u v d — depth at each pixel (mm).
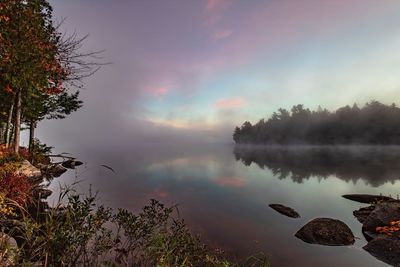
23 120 28703
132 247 5496
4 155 17328
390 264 9367
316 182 30312
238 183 29031
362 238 12117
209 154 105062
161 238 5012
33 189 12109
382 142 135500
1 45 7746
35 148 31312
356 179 32469
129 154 95375
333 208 18328
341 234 11695
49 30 7355
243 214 15945
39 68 8031
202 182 29109
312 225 12242
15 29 7656
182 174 35969
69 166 34656
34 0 8102
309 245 11070
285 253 10180
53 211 4234
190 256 5082
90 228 4359
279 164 55094
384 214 12523
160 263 4234
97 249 4957
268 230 12977
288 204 19406
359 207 18625
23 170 16906
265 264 5633
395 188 26250
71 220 4203
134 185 24250
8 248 3688
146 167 45250
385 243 10172
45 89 9609
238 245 10648
